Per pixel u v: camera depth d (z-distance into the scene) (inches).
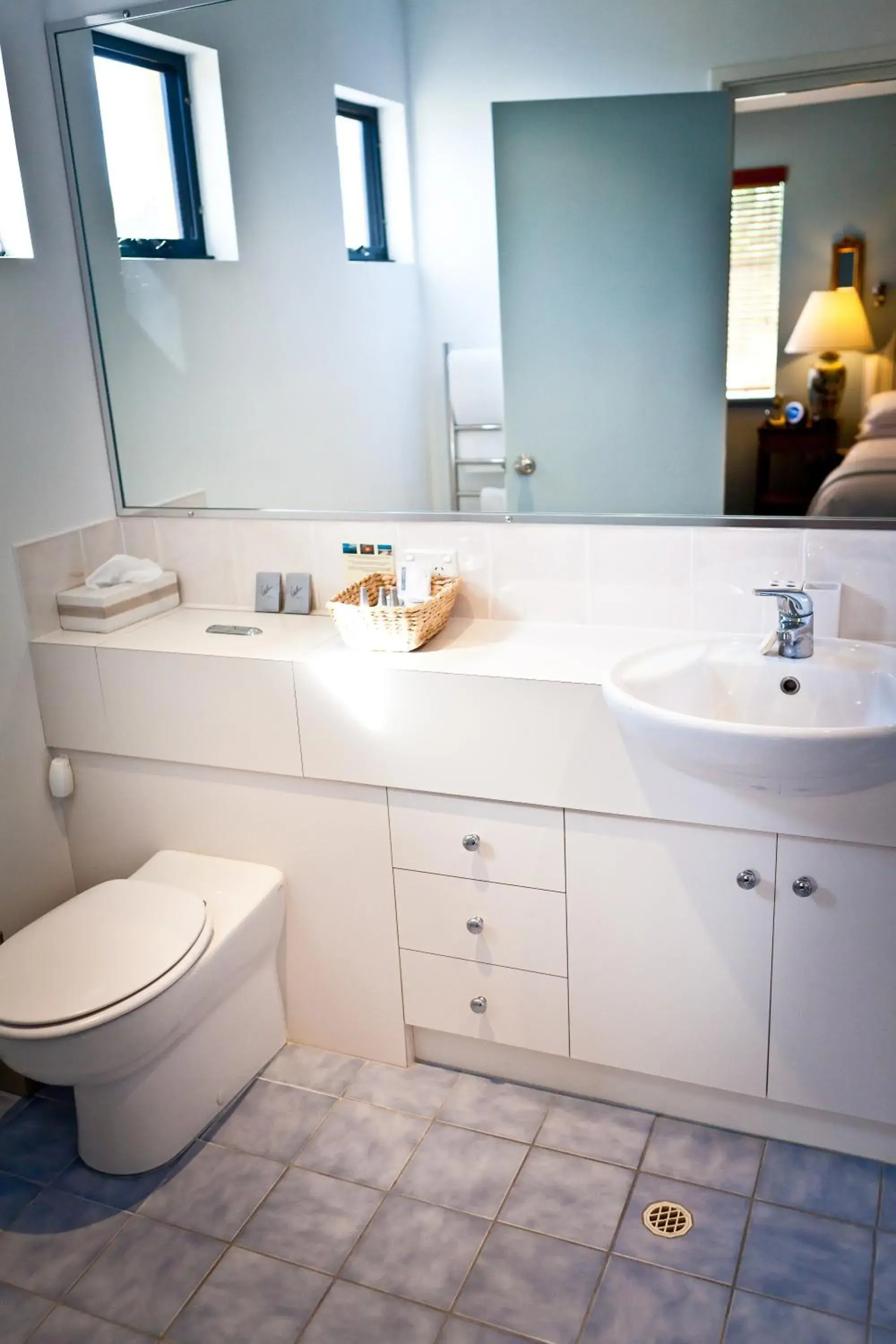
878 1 71.5
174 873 95.0
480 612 94.2
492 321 86.4
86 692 95.8
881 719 75.0
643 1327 71.7
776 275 78.4
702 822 77.7
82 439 99.6
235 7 87.0
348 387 92.2
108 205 94.9
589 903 84.1
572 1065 91.1
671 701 78.6
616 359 83.9
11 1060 78.5
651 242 80.7
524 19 79.5
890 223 74.9
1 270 89.8
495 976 89.7
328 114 86.5
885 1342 69.6
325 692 86.5
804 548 82.9
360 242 88.4
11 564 94.0
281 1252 78.9
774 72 74.9
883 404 78.1
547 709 79.7
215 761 93.0
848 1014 79.1
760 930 79.4
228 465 98.4
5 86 89.0
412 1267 77.0
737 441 82.6
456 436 90.1
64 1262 79.4
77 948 82.4
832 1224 78.1
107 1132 85.6
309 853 93.2
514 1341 71.4
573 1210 80.7
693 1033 84.4
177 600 104.2
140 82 91.0
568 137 80.8
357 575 96.9
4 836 96.3
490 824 85.2
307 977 97.0
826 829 74.5
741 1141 86.0
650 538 86.7
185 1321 74.4
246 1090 94.3
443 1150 86.7
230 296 93.7
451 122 83.4
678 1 75.5
